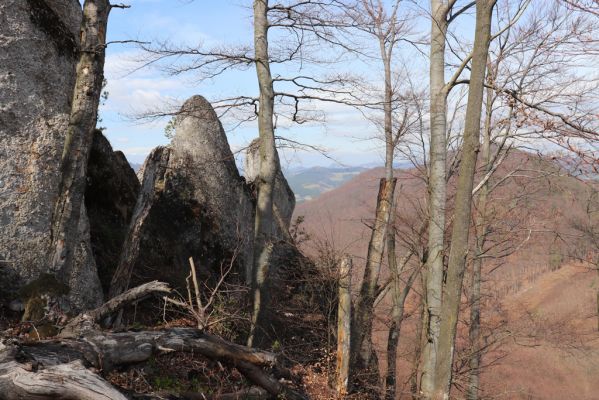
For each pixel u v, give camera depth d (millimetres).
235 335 9500
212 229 11625
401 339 13461
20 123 7633
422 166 11109
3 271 7039
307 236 12633
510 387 16562
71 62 8453
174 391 6309
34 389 4281
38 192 7555
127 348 5621
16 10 7781
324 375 9758
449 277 7266
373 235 11188
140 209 7961
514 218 12234
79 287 7598
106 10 6664
